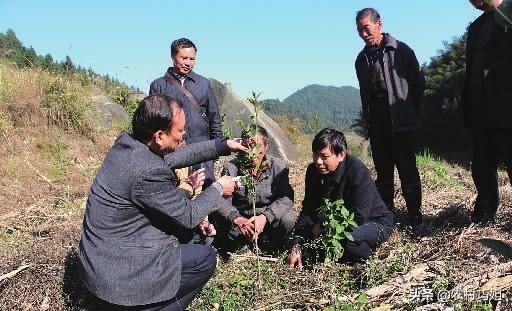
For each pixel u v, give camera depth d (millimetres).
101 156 9070
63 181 7289
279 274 3930
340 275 3834
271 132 11352
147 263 2836
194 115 4820
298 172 8227
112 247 2854
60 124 9297
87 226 2949
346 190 4156
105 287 2803
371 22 4895
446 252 3949
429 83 22828
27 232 5180
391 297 3295
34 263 3943
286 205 4527
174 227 3055
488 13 4258
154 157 2891
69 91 9828
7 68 10023
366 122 5262
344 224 3781
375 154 5320
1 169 7184
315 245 3996
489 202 4719
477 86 4402
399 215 5453
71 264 3924
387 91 4977
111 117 10695
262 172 4516
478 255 3803
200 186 3764
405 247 4105
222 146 3688
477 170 4688
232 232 4535
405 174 4984
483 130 4551
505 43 4051
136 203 2840
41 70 10258
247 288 3736
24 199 6258
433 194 6340
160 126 2850
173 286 2902
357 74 5266
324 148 3955
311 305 3334
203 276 3137
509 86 4070
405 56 4938
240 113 11570
